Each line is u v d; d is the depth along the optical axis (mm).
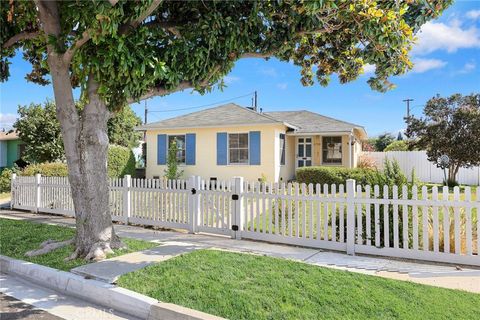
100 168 5785
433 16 5590
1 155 25656
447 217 5367
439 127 17797
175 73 5680
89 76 5645
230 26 5879
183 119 18672
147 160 18922
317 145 18797
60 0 5543
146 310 3861
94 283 4414
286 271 4754
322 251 6102
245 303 3816
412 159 20922
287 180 18234
